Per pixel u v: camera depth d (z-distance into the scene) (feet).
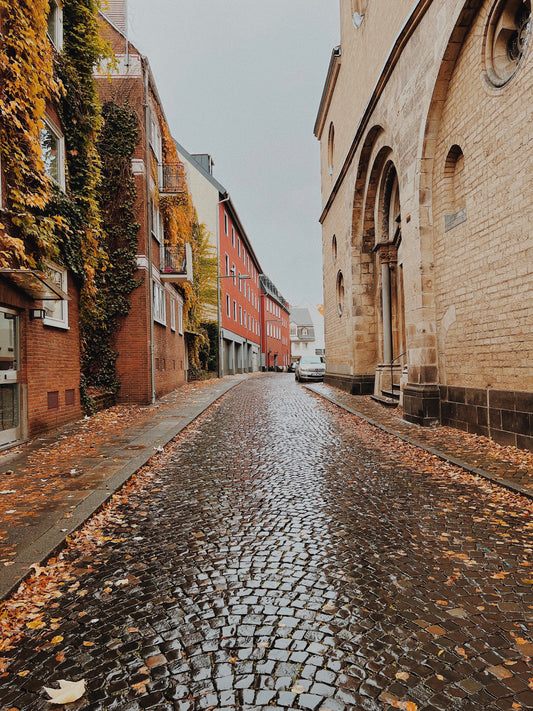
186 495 17.54
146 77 47.32
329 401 50.11
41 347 29.01
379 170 47.34
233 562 11.64
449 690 7.09
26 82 25.22
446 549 12.23
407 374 35.73
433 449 23.38
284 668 7.62
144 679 7.45
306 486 18.29
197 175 107.55
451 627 8.73
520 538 12.88
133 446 25.61
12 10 24.34
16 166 24.82
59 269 31.37
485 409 25.39
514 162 22.24
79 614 9.45
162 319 56.03
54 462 21.88
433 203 31.40
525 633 8.52
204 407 43.96
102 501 16.02
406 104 33.86
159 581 10.77
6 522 14.03
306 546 12.53
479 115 25.30
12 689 7.31
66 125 33.19
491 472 18.74
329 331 75.87
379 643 8.26
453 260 28.86
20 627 9.04
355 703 6.82
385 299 48.57
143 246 46.34
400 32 33.06
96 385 45.21
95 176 36.47
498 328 24.08
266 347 205.16
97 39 35.86
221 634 8.61
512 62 23.67
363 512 15.19
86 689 7.26
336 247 67.87
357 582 10.50
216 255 106.93
